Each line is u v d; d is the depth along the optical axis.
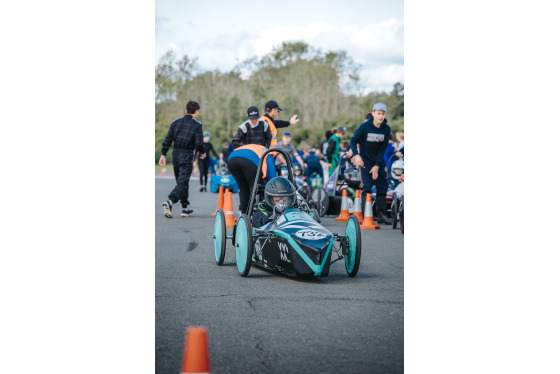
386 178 14.52
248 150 10.14
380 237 11.52
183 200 14.84
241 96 71.31
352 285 6.86
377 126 13.31
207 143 25.78
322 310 5.67
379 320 5.37
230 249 9.59
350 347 4.61
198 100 70.19
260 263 7.66
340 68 72.06
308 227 6.98
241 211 10.57
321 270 6.80
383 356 4.42
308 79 72.50
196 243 10.31
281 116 71.88
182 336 4.87
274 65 73.56
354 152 13.39
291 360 4.30
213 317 5.41
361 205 13.65
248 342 4.69
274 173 10.06
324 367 4.17
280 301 6.00
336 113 71.88
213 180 25.22
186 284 6.83
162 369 4.16
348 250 7.43
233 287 6.67
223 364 4.20
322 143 20.48
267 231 7.31
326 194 15.24
